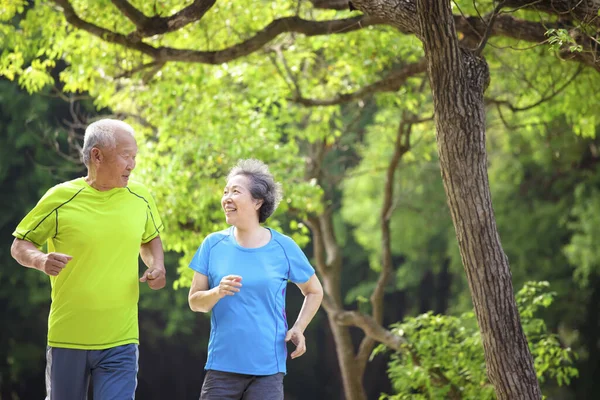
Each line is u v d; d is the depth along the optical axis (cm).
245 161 465
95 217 443
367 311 2634
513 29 755
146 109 1103
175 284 1052
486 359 561
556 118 1540
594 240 1733
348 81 1283
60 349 441
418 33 568
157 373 2498
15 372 2067
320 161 1358
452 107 538
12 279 1895
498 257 547
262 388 445
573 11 645
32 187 1825
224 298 448
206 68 1041
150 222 467
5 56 891
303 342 454
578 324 2120
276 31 796
